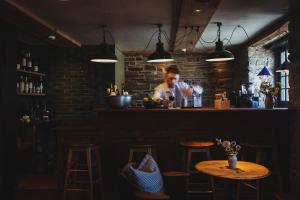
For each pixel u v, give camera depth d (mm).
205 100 7566
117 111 3998
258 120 4078
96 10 4035
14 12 3883
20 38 5707
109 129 4117
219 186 4012
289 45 4105
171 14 4223
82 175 4117
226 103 4211
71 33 5430
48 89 6590
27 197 4102
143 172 2760
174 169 4086
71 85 6566
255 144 3816
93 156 4109
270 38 5363
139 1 3666
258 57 6246
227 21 4648
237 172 2840
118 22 4652
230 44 6656
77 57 6551
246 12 4129
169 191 3611
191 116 4090
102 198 3836
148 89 7566
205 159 4035
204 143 3740
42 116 6043
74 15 4270
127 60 7594
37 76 6398
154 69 7574
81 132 4086
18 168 4859
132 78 7617
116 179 4086
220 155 4066
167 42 6273
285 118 4086
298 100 3834
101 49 5000
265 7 3889
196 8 3623
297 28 3873
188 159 3680
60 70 6582
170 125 4105
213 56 4602
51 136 5781
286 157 4090
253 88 6047
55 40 5754
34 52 6516
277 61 6082
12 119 4488
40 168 5152
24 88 5547
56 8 3939
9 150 4375
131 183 2662
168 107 4391
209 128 4086
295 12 3943
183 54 7590
